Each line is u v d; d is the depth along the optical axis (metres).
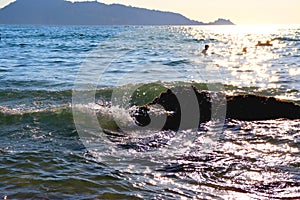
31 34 92.06
